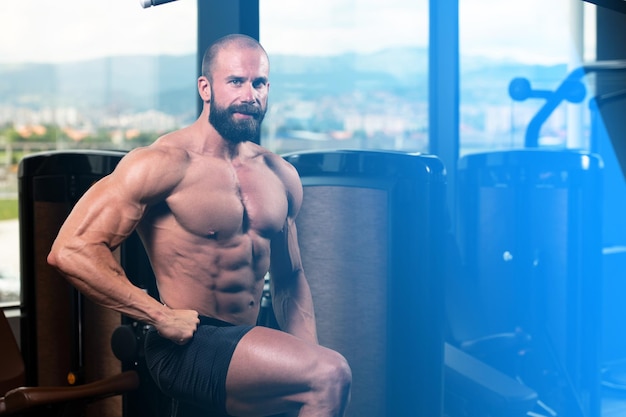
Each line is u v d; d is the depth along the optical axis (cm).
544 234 269
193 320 216
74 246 206
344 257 228
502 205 272
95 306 217
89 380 218
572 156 267
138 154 210
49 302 219
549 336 269
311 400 226
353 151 228
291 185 227
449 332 253
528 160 270
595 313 270
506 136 354
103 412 217
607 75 354
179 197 213
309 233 227
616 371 320
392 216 228
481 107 350
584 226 267
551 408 269
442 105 337
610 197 356
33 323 221
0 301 260
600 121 355
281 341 223
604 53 367
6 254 263
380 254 228
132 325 209
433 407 236
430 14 334
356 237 228
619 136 355
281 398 225
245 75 222
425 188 230
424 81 336
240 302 222
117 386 197
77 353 218
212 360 217
